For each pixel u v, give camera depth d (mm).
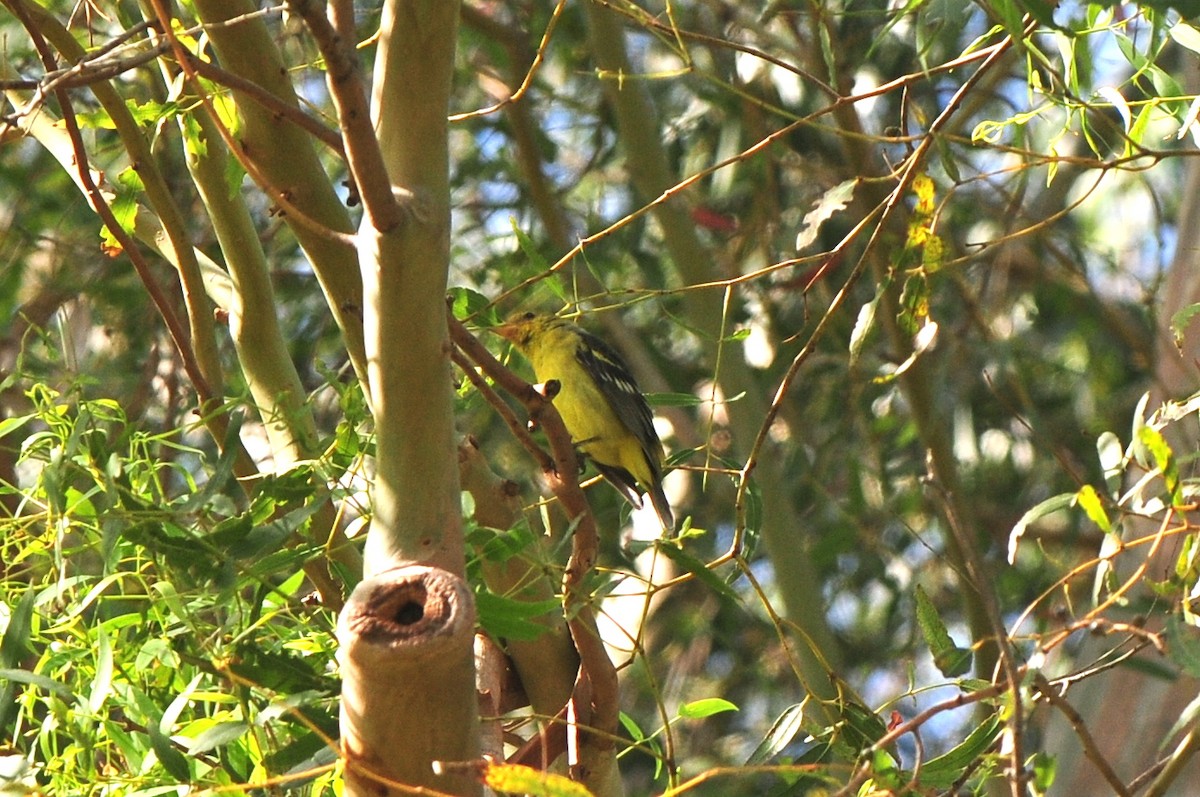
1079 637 11680
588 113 17750
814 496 16938
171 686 7379
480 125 17406
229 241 8578
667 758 6891
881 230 8391
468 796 5488
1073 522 16188
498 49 16719
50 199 16391
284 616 8203
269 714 6324
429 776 5445
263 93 5984
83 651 7125
